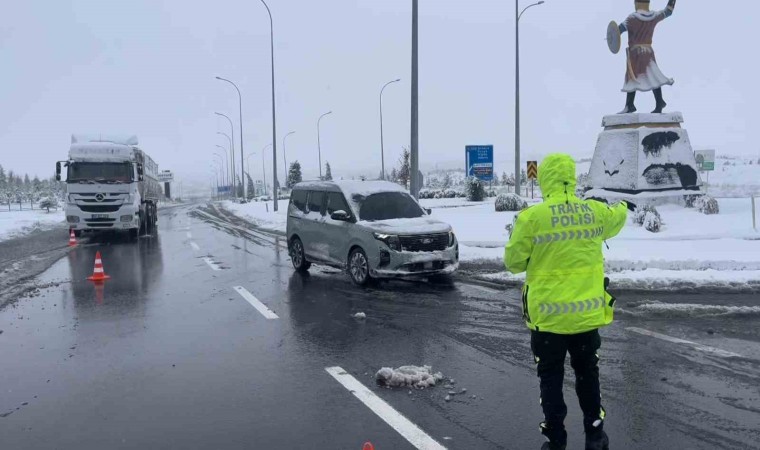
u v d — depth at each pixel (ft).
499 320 27.27
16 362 21.68
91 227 70.33
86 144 71.61
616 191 76.07
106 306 31.73
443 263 36.29
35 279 41.22
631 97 79.10
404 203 39.88
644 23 77.00
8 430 15.67
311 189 43.34
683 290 32.96
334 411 16.62
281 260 51.01
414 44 56.49
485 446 14.29
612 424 15.44
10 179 444.96
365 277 36.55
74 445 14.73
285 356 22.08
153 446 14.60
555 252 13.08
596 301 13.07
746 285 33.45
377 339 24.25
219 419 16.20
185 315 29.37
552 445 13.65
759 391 17.69
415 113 57.11
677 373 19.36
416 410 16.58
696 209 69.46
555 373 13.53
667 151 74.79
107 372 20.44
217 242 68.54
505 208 92.27
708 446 14.11
